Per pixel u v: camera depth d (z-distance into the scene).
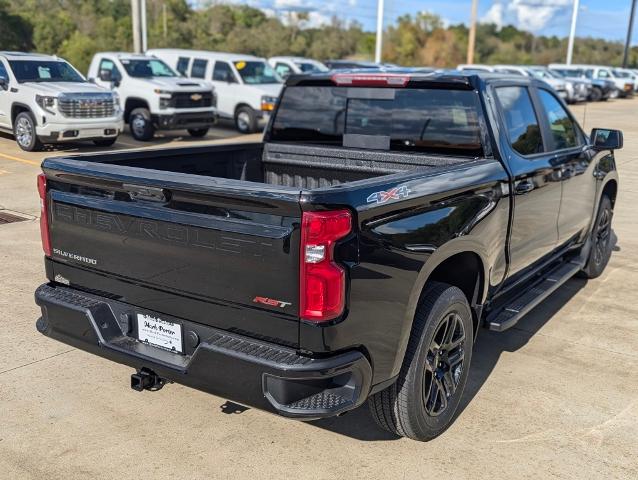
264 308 2.80
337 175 4.73
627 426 3.77
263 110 17.09
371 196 2.86
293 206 2.63
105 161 3.78
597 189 5.82
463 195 3.55
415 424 3.38
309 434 3.61
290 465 3.32
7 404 3.84
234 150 4.75
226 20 66.81
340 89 4.64
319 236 2.65
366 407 3.93
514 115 4.45
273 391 2.78
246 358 2.77
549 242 4.96
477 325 3.97
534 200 4.43
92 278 3.38
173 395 4.01
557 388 4.20
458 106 4.16
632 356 4.71
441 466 3.34
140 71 15.89
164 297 3.09
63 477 3.20
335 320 2.72
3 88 13.34
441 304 3.36
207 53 18.61
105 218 3.21
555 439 3.61
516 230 4.23
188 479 3.20
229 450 3.45
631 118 24.64
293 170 4.91
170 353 3.13
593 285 6.29
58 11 50.81
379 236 2.89
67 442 3.49
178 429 3.64
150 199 3.04
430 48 73.25
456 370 3.68
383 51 72.06
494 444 3.55
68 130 12.82
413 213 3.14
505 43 86.44
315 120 4.80
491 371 4.41
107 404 3.88
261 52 65.44
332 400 2.80
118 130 13.59
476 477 3.26
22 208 8.64
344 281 2.72
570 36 41.78
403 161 4.42
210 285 2.92
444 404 3.59
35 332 4.81
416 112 4.34
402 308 3.06
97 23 53.19
